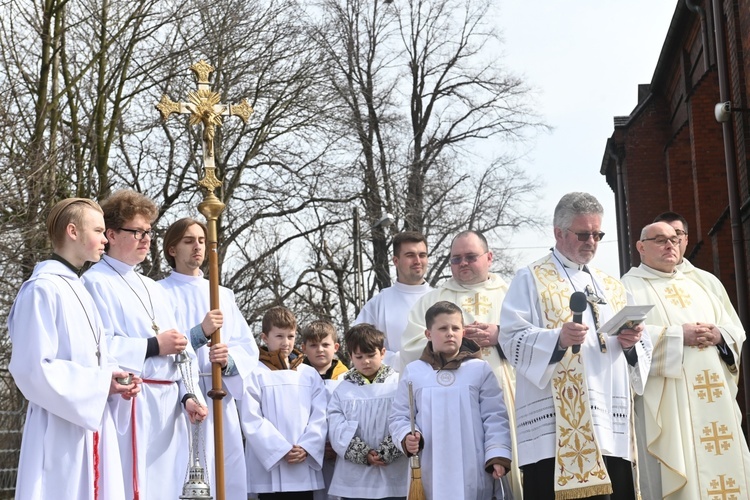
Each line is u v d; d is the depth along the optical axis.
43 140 20.45
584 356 8.42
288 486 9.85
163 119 9.39
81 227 7.59
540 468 8.44
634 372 8.69
